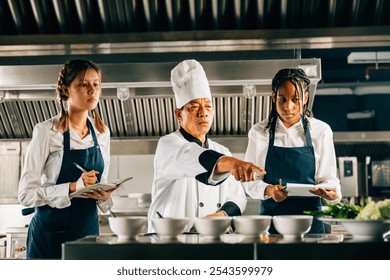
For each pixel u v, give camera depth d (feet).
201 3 12.23
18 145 15.61
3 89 12.91
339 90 19.86
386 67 19.66
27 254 9.27
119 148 15.88
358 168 18.75
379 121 20.57
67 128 9.36
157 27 12.65
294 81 9.48
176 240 6.05
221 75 12.35
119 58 13.91
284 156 9.78
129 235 6.13
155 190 8.88
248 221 6.16
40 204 8.95
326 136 9.95
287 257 5.65
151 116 14.97
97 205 9.36
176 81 8.82
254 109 14.51
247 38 11.98
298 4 12.23
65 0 12.37
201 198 8.87
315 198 9.47
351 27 11.86
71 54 12.75
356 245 5.71
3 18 12.69
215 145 9.42
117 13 12.41
